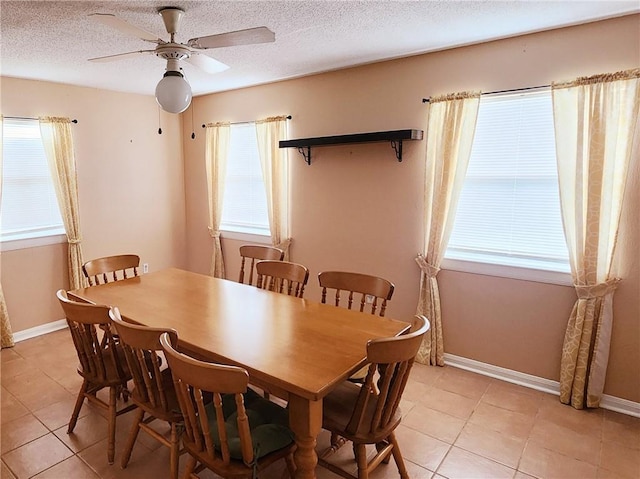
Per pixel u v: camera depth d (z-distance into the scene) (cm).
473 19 249
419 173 337
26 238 391
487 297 316
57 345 377
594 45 259
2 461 225
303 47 303
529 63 281
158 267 511
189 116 510
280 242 429
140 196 483
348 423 180
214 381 146
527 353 304
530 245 301
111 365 240
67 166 404
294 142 383
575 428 254
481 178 313
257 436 173
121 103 455
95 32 259
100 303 254
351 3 222
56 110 403
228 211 500
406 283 354
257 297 266
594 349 269
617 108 253
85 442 242
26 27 249
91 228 441
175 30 233
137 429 218
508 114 297
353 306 389
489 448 237
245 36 211
